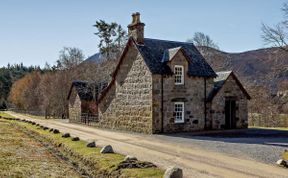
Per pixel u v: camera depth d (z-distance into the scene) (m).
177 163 17.31
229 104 37.97
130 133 33.34
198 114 35.62
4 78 158.50
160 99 33.12
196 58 37.72
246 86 65.31
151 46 35.75
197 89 35.66
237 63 97.62
